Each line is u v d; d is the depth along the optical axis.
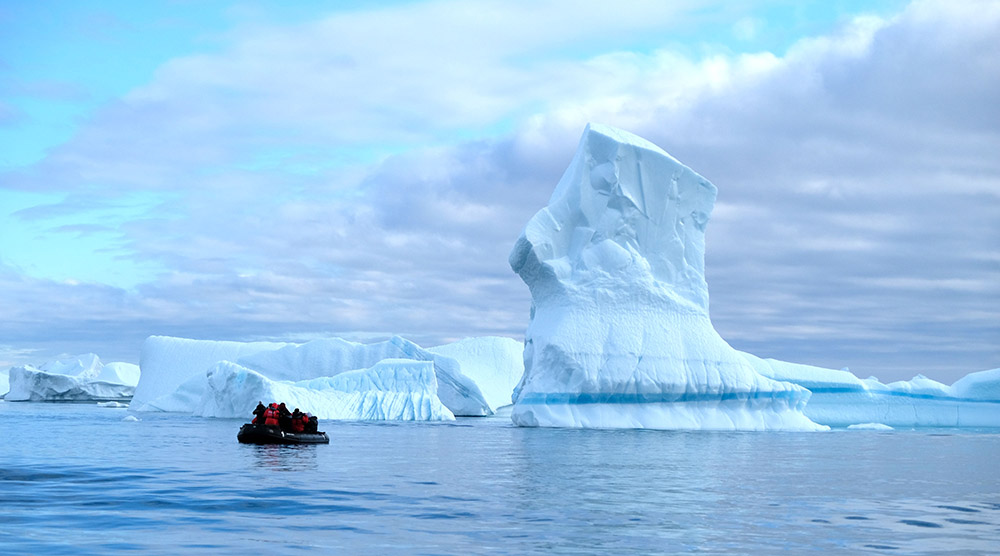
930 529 16.28
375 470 25.62
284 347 88.56
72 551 13.20
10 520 15.91
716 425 53.62
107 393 138.25
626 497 20.03
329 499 19.06
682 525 16.27
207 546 13.73
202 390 80.62
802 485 23.16
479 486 21.84
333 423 59.84
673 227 56.00
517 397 62.50
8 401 132.00
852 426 67.44
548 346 52.66
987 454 36.62
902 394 71.75
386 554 13.35
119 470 24.67
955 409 71.19
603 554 13.59
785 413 56.38
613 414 52.72
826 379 70.19
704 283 56.22
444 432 48.12
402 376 70.88
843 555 13.75
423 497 19.59
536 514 17.30
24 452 31.33
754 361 69.56
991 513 18.47
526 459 29.89
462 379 83.62
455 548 13.87
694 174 56.06
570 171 58.66
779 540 14.95
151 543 13.90
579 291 53.75
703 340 54.34
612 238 55.22
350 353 85.94
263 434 36.66
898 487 23.19
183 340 96.06
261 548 13.65
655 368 52.34
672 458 30.88
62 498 18.75
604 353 52.28
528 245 54.00
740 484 23.09
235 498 18.98
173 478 22.77
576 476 24.42
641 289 54.06
